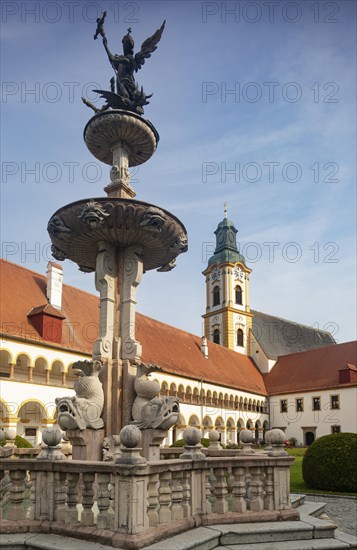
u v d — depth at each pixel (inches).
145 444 338.0
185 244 420.8
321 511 352.8
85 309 1581.0
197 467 257.4
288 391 2353.6
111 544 213.2
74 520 234.2
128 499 216.5
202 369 1975.9
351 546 251.0
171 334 2042.3
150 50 453.4
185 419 1768.0
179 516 243.0
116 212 361.4
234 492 272.4
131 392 370.3
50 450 249.8
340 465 582.9
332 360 2389.3
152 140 437.4
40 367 1331.2
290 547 241.0
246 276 2910.9
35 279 1488.7
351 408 2137.1
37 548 215.6
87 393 351.3
